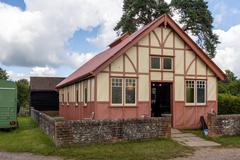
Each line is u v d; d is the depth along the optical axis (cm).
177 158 1358
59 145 1498
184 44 2286
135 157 1355
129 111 2117
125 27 4100
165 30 2239
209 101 2336
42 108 4669
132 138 1642
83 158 1334
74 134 1527
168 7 4112
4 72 7044
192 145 1653
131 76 2134
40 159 1316
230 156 1402
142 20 4191
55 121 1512
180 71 2267
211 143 1708
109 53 2392
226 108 2775
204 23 4053
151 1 4050
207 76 2342
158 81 2205
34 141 1673
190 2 4028
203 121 2194
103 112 2053
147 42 2189
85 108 2338
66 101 3278
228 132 1873
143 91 2162
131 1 4125
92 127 1565
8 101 2200
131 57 2142
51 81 5031
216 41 4119
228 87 4853
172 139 1741
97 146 1531
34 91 4675
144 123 1677
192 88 2300
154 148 1523
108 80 2075
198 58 2323
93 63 2703
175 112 2234
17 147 1554
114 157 1349
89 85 2214
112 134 1602
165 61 2236
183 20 4053
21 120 3350
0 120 2173
